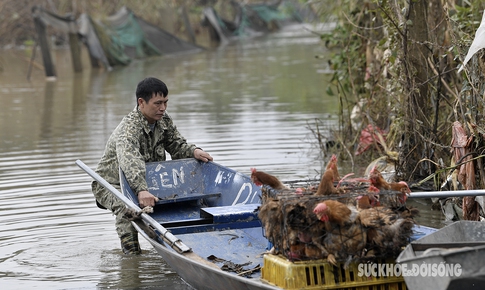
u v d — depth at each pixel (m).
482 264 4.48
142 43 29.91
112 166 7.56
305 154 11.16
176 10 39.31
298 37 37.88
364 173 9.91
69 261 7.11
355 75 12.09
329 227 4.88
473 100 7.73
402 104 9.16
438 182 8.27
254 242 6.70
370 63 11.16
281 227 5.09
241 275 5.95
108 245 7.59
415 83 9.06
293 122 13.78
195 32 41.09
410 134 9.21
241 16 40.59
